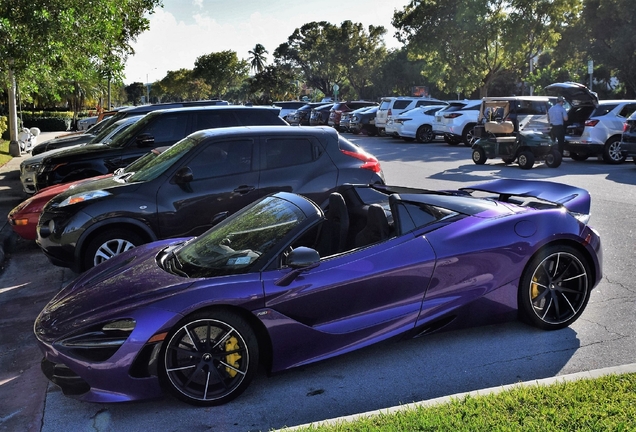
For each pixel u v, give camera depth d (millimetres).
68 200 6465
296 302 3889
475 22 36750
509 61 39219
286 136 7129
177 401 3883
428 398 3766
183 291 3760
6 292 6727
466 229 4426
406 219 4398
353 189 5062
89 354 3605
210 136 6844
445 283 4281
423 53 40938
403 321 4207
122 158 9469
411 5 41250
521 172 13734
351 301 4047
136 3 17250
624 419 3057
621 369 3686
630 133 13906
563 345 4406
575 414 3111
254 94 115500
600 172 13414
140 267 4371
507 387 3553
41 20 11484
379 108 27969
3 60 12430
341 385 3988
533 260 4496
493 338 4598
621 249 6836
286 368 3947
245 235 4336
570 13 36156
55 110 72000
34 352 4953
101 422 3672
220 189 6707
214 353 3764
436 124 23188
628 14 33031
